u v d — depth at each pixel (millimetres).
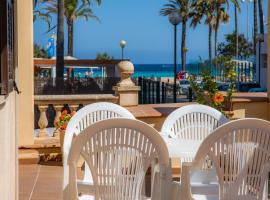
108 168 3207
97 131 3143
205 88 6461
